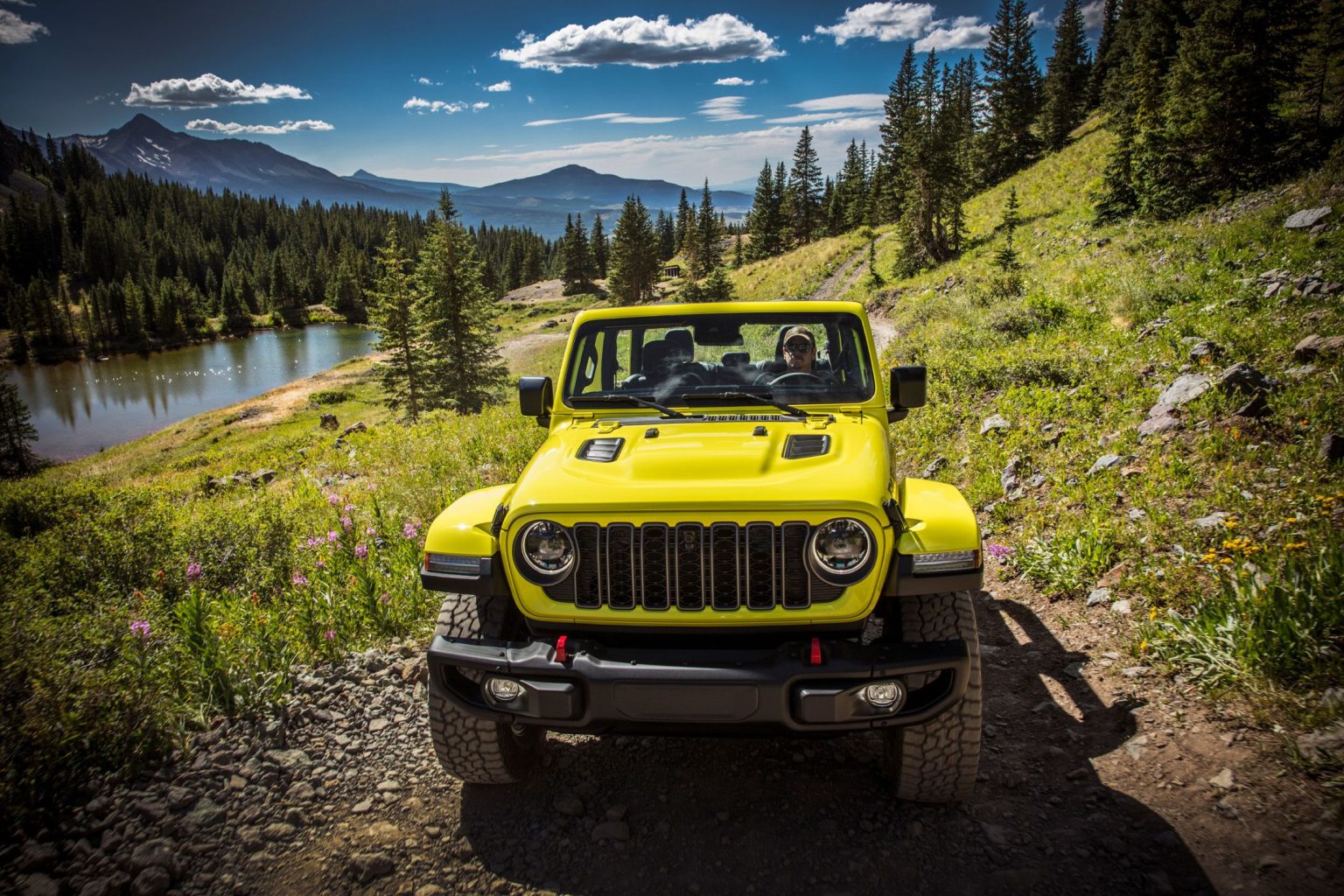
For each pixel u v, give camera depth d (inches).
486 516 129.3
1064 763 135.3
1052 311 548.1
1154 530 205.8
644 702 110.6
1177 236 748.6
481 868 117.0
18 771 126.8
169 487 582.9
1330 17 1092.5
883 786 134.2
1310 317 352.2
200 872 116.3
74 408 3683.6
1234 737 131.0
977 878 110.1
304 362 4945.9
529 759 143.0
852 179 4217.5
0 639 156.9
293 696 165.6
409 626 201.6
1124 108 2000.5
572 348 167.9
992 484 284.0
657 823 126.3
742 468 122.2
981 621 197.9
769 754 146.0
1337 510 184.7
